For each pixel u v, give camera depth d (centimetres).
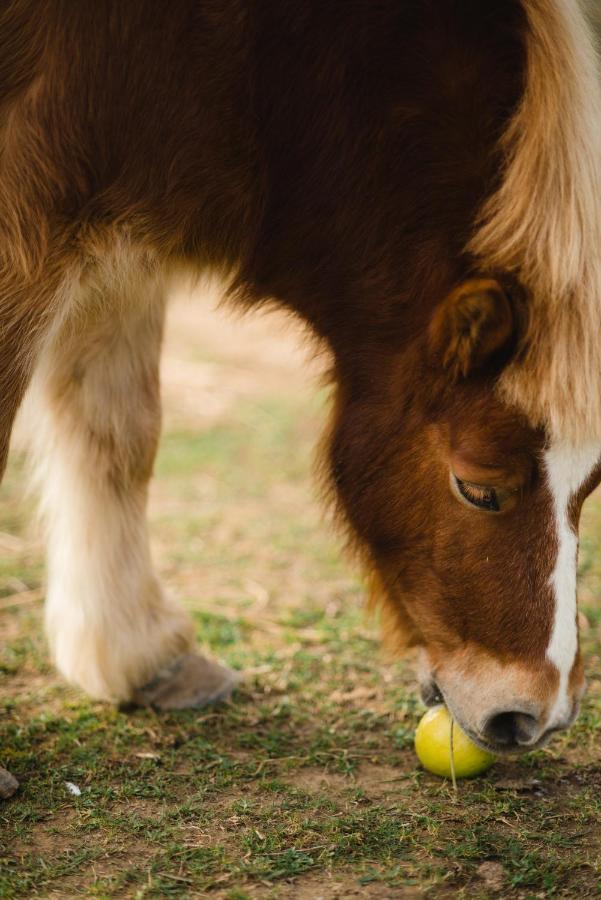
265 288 311
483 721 271
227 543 537
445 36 275
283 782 320
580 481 258
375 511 293
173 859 277
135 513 362
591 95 258
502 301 248
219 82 276
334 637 432
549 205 251
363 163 283
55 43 268
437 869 272
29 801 304
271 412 750
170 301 358
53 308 286
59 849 280
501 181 268
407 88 278
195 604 462
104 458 353
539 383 248
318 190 289
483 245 261
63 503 360
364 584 321
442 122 276
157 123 276
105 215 282
